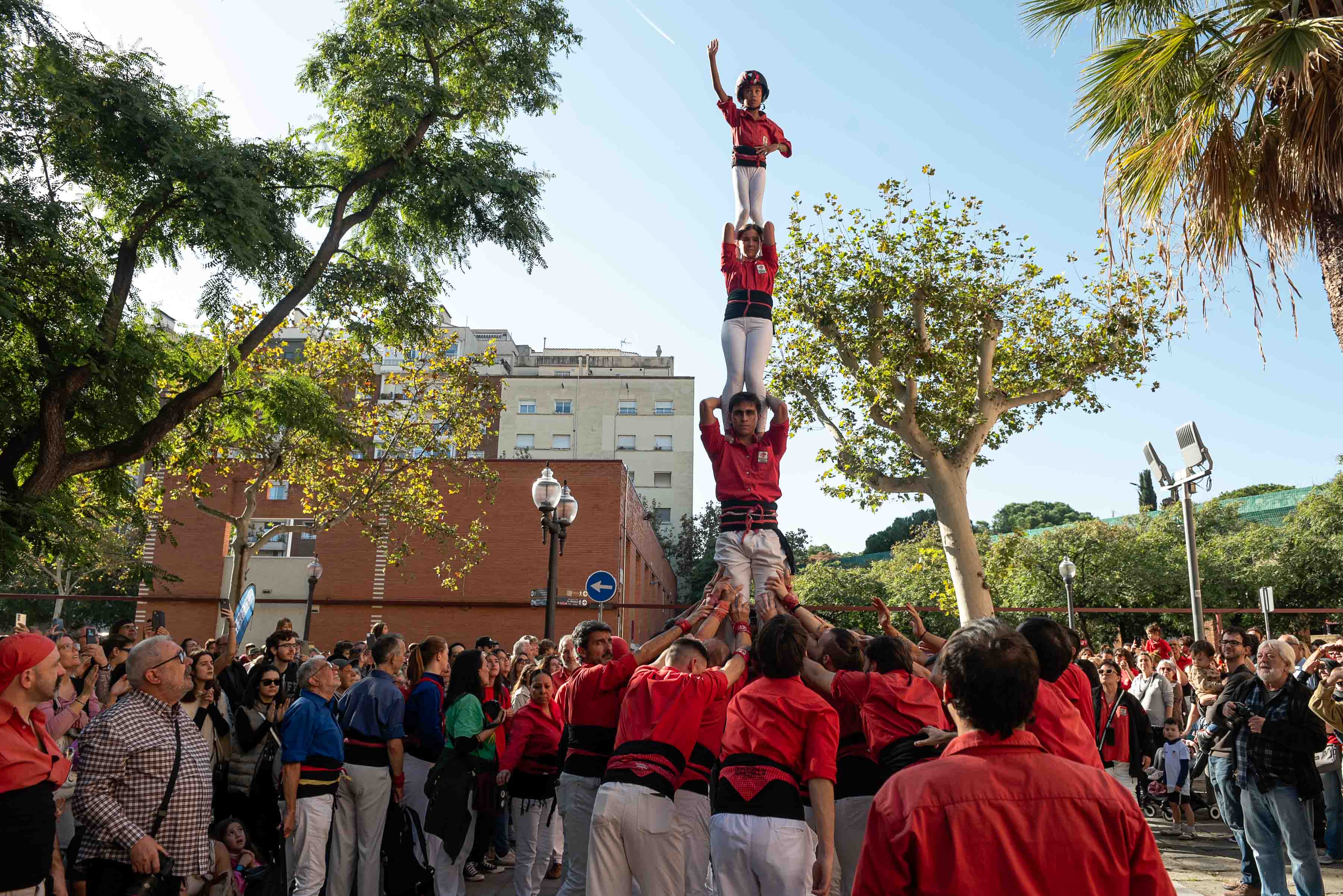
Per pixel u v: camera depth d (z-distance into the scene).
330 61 17.06
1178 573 36.88
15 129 12.66
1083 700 4.87
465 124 18.55
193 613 33.50
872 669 4.97
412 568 33.44
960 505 18.67
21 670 4.16
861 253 19.12
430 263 18.66
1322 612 16.30
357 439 18.61
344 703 7.45
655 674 5.14
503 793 8.38
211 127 14.89
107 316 13.73
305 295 16.12
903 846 2.33
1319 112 6.99
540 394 63.38
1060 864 2.27
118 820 4.73
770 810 4.27
